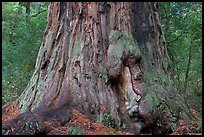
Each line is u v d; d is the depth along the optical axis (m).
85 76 5.06
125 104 5.04
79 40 5.27
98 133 4.40
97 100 4.92
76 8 5.40
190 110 5.56
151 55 5.53
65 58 5.29
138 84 5.11
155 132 4.88
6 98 10.04
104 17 5.36
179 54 11.44
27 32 10.79
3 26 11.30
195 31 10.62
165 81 5.48
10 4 12.96
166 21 10.36
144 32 5.59
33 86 5.41
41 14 11.38
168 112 5.02
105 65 5.18
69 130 4.35
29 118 4.46
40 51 5.61
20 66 10.70
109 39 5.29
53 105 4.95
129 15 5.50
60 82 5.15
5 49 10.52
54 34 5.50
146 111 4.84
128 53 5.23
